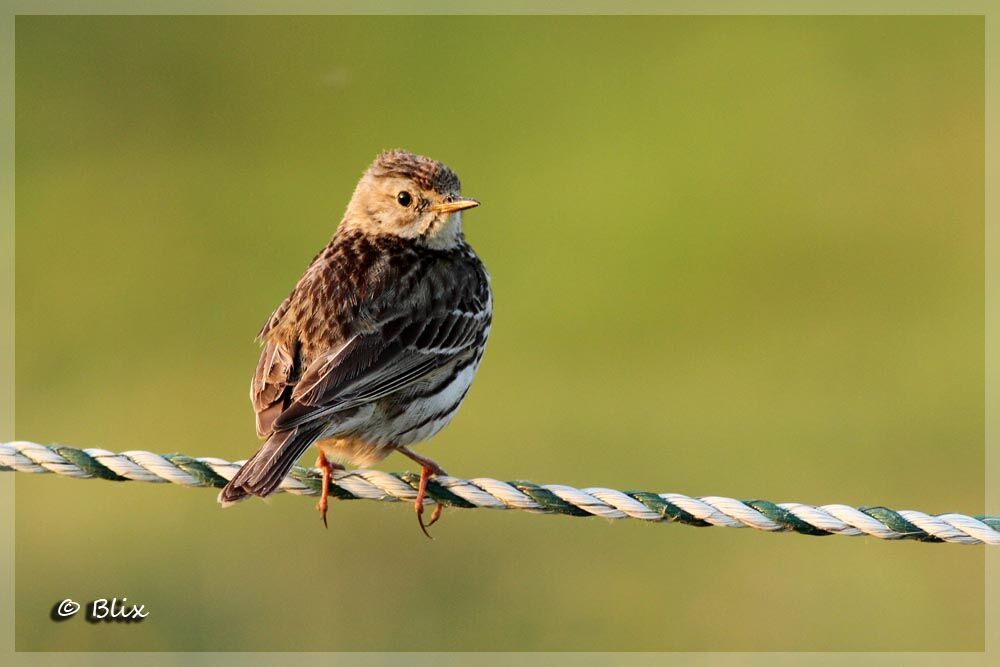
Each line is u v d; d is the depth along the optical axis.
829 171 20.19
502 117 21.02
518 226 19.42
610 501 7.45
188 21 21.86
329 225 18.59
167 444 15.02
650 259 18.80
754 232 19.23
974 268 18.55
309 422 7.88
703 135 20.83
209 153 19.83
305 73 21.31
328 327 8.45
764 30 22.80
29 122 20.14
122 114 20.34
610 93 21.78
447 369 8.80
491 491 7.70
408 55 21.94
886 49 22.11
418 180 9.30
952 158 20.27
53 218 18.33
